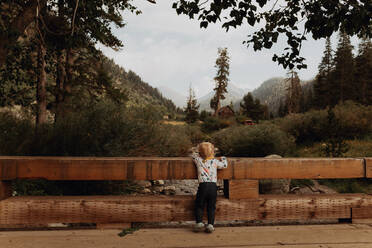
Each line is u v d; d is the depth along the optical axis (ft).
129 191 17.28
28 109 23.18
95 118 17.48
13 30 13.69
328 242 6.98
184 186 21.17
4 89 24.13
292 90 149.07
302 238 7.25
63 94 27.37
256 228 8.01
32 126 17.39
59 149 16.10
